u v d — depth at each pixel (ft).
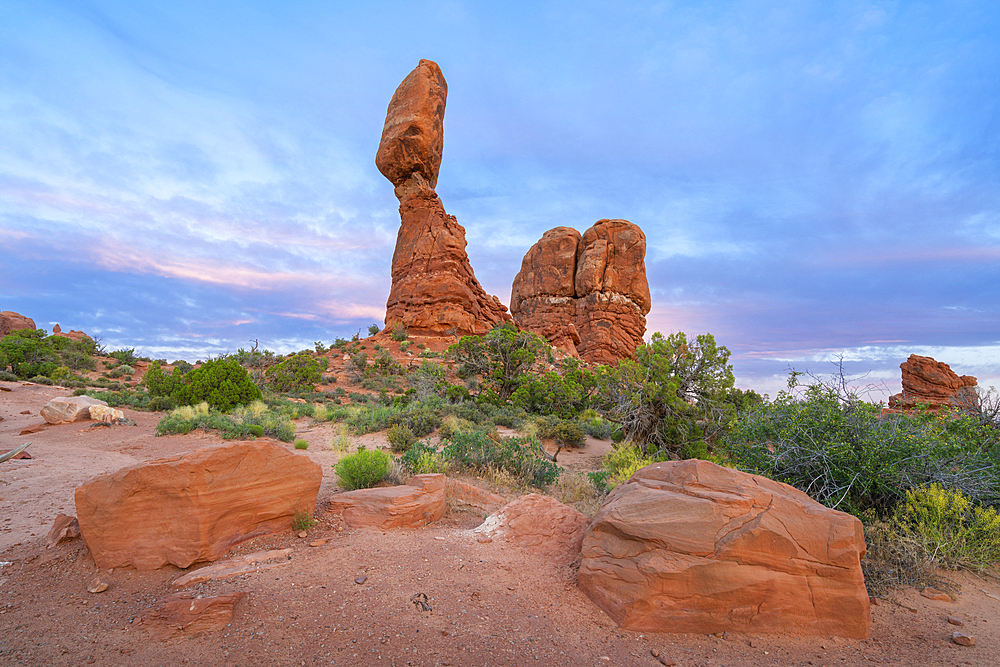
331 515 19.76
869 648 12.16
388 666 10.17
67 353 130.52
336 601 12.76
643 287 224.53
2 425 50.49
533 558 16.97
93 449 39.24
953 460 22.31
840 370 25.64
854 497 21.54
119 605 12.62
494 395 91.45
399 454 41.16
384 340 167.12
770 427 25.18
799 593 12.94
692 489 15.49
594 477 32.81
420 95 180.75
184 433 47.06
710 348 56.08
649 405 55.88
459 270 176.45
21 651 10.36
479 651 10.97
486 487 30.94
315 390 108.17
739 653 11.70
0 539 17.46
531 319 232.53
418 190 186.60
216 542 15.35
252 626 11.44
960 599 15.28
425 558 16.10
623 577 13.66
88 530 14.79
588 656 11.20
